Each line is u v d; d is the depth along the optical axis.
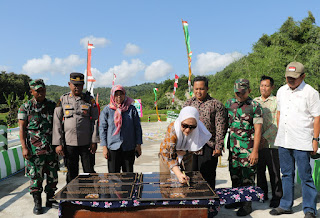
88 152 4.16
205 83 3.70
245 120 3.74
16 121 19.70
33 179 3.88
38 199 3.90
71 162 4.08
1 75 77.19
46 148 3.95
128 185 2.80
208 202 2.45
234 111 3.82
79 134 4.02
